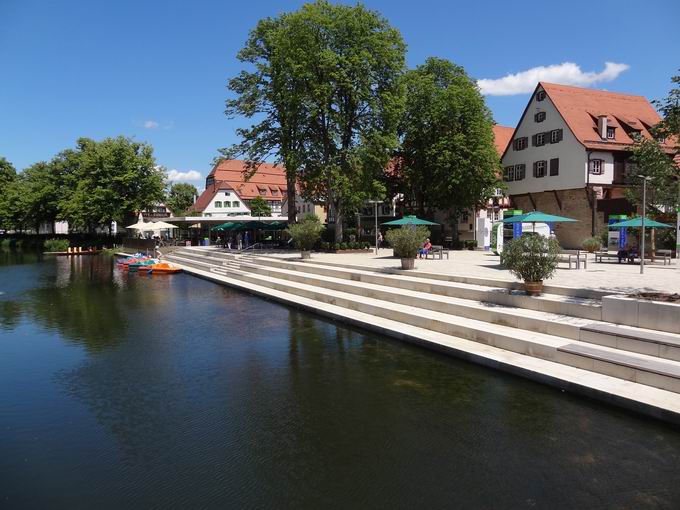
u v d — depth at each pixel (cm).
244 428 697
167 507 501
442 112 3522
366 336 1227
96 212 5409
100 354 1123
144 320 1526
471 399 778
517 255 1210
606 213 3312
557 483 530
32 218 6675
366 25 3114
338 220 3331
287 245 4009
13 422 734
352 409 757
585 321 969
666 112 1112
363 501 505
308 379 907
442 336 1103
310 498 513
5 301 1962
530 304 1121
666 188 1177
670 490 510
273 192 9194
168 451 630
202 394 845
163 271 3086
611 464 565
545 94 3666
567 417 692
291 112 3038
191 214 8438
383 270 1833
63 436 682
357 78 3034
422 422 700
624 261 2091
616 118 3550
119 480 558
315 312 1549
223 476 563
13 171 7800
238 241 3975
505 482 535
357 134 3250
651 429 644
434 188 3538
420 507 492
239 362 1035
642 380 732
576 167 3372
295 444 642
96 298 2025
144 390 873
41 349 1176
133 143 5775
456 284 1427
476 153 3353
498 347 984
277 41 3106
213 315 1588
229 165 9362
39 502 515
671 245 2561
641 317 887
